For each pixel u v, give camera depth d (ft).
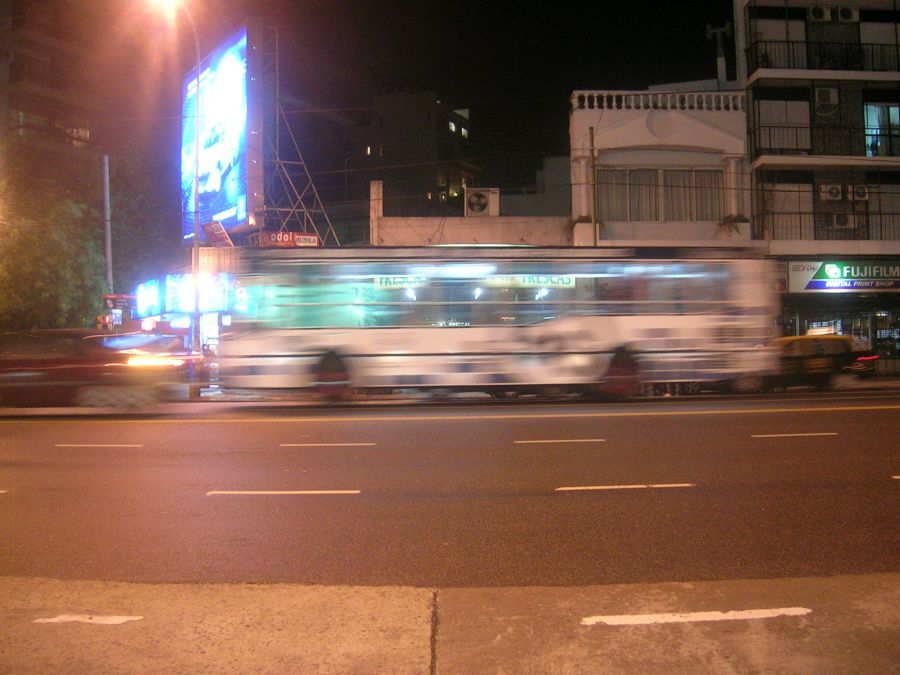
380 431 40.65
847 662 13.14
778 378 66.59
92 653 13.65
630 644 13.87
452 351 52.26
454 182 218.59
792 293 92.43
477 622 14.96
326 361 51.67
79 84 154.40
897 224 96.12
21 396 51.44
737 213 94.27
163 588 17.17
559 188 117.60
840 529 21.98
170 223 141.08
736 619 14.97
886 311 95.45
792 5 97.40
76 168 119.75
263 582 17.70
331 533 21.85
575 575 18.19
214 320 96.02
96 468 31.48
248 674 12.85
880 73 94.68
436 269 52.75
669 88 111.24
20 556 19.76
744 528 22.13
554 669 12.97
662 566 18.83
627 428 40.86
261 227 106.11
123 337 55.06
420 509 24.52
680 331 54.39
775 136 95.50
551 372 52.85
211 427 42.96
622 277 54.19
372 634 14.42
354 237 169.37
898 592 16.48
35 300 84.12
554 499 25.71
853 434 38.45
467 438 38.14
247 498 26.16
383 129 213.05
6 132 117.50
